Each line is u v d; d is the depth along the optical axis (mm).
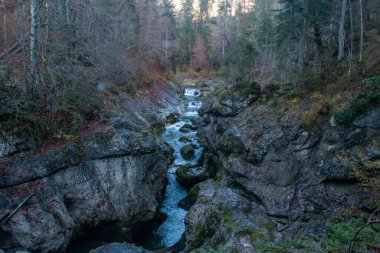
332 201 14234
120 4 34906
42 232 13227
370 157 13523
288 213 15641
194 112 40000
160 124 31719
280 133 17484
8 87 16109
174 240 16812
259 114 19828
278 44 28828
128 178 17031
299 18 24156
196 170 23219
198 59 66750
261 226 13633
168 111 36688
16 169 14070
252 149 18094
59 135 16672
